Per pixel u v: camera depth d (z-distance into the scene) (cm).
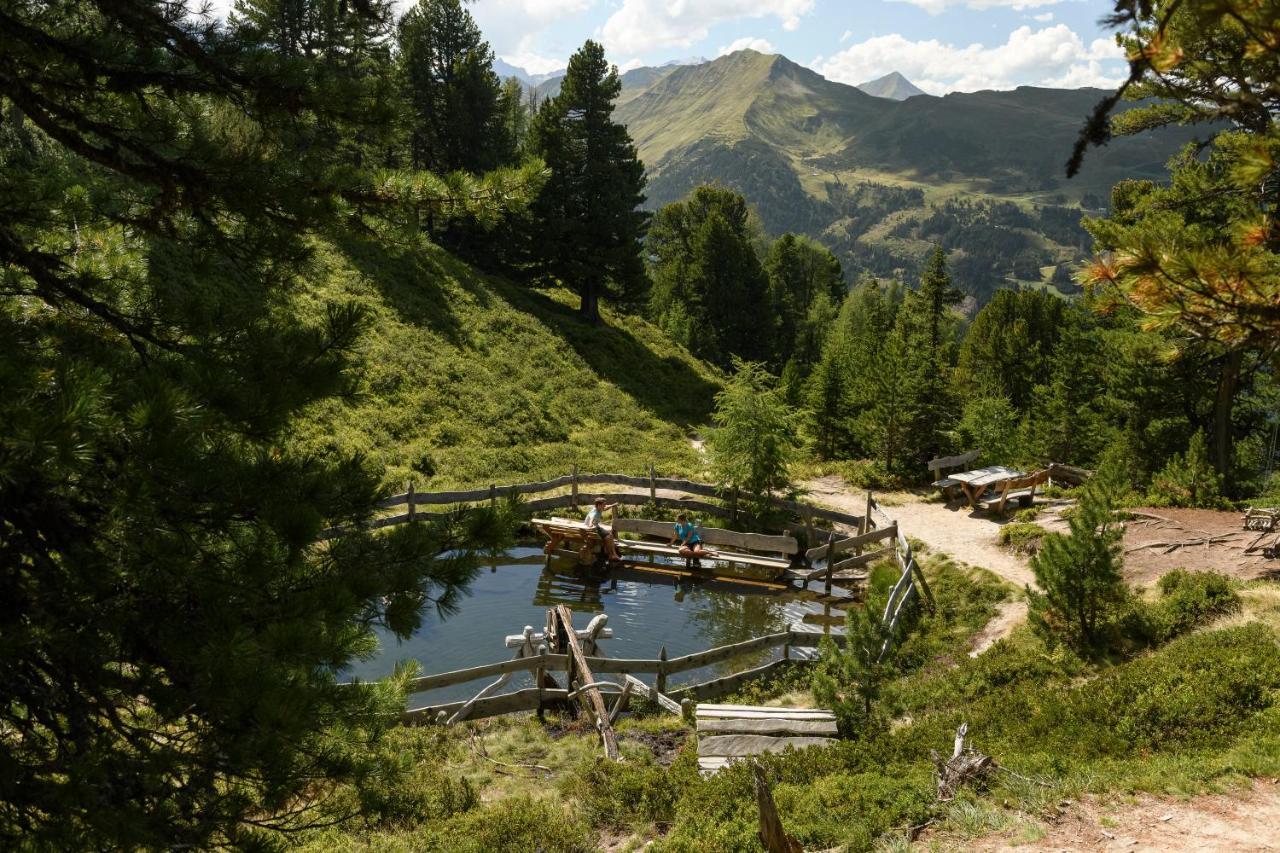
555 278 5531
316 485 535
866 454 3619
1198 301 432
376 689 605
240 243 643
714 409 4759
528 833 1021
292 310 678
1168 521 2152
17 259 577
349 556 574
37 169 632
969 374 6281
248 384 518
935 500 2925
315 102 589
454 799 1155
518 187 679
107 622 466
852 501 3014
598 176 5244
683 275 7488
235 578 501
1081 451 4225
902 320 6856
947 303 6469
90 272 598
